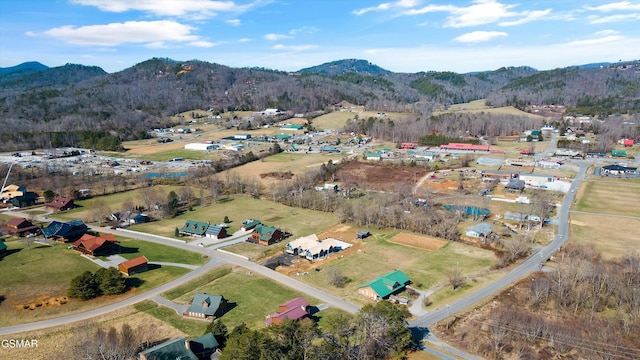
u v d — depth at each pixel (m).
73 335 85.44
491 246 132.88
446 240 139.62
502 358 78.25
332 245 132.50
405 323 85.31
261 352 69.25
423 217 150.88
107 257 126.25
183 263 123.56
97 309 97.06
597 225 148.38
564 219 155.25
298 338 74.38
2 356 78.31
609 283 99.31
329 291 106.06
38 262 120.69
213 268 120.25
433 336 85.44
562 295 97.00
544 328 85.06
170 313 95.81
